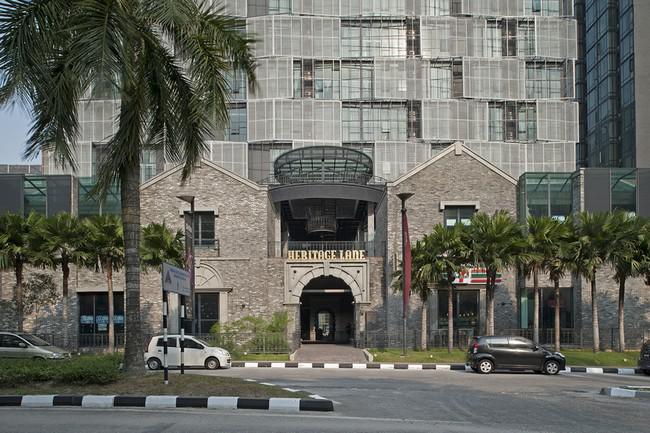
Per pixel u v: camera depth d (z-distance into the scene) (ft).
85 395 47.93
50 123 51.70
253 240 131.54
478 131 238.68
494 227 108.06
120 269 122.11
